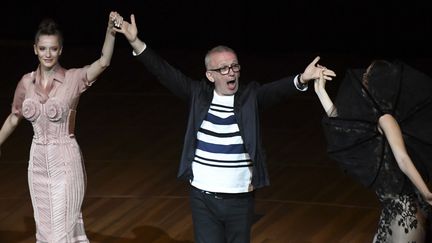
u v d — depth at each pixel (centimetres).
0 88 1928
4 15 2297
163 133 1645
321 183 1395
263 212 1277
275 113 1759
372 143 912
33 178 1034
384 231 914
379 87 912
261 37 2203
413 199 905
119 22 962
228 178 942
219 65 930
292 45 2188
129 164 1480
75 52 2181
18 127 1670
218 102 946
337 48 2167
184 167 957
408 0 2109
